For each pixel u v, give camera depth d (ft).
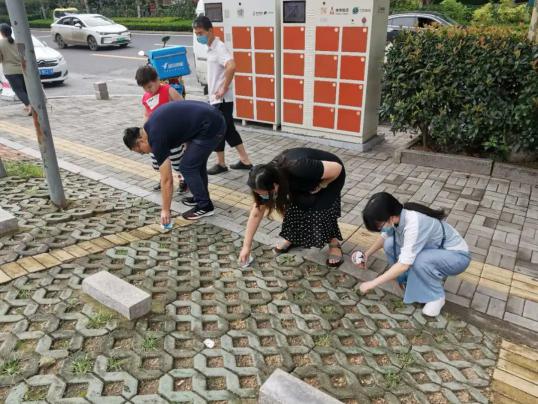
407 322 9.87
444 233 9.78
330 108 20.88
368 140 21.24
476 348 9.19
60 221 13.28
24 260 11.15
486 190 16.49
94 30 56.65
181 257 12.00
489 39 16.69
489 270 11.78
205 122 13.12
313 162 10.16
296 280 11.24
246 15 21.74
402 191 16.52
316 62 20.38
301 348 8.87
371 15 18.29
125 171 18.65
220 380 7.99
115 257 11.61
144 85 14.94
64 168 18.70
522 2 52.06
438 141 18.83
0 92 34.01
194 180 13.78
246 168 18.93
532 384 8.31
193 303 10.04
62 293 9.95
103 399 7.36
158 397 7.49
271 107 23.00
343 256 12.34
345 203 15.66
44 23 98.89
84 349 8.41
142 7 97.19
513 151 17.51
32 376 7.74
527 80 15.92
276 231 13.71
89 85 38.96
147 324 9.21
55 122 26.45
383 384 8.12
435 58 17.34
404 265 9.48
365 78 19.40
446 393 7.99
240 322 9.58
